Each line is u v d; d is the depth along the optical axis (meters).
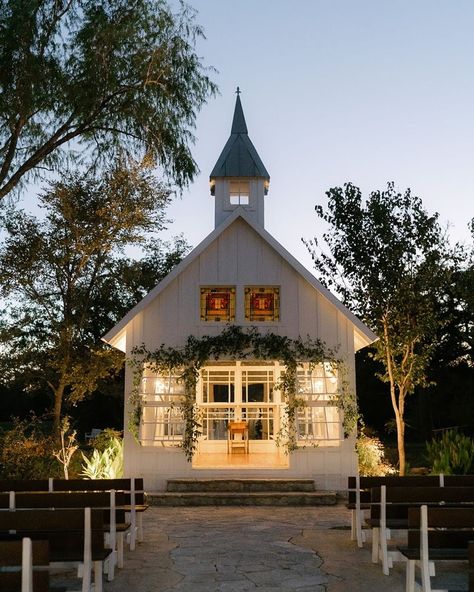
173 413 14.27
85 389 21.02
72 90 13.86
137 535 9.30
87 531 5.62
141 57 14.23
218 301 14.69
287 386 14.15
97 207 20.48
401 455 16.06
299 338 14.45
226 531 9.77
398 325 16.69
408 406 34.56
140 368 14.27
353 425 14.11
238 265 14.78
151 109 14.70
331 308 14.58
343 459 14.01
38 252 20.23
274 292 14.77
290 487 13.48
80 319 21.97
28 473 14.78
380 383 34.22
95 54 13.84
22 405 39.50
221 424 17.91
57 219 20.45
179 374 14.42
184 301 14.62
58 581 6.91
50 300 21.27
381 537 7.20
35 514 5.74
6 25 12.98
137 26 14.05
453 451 14.98
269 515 11.55
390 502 7.50
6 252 20.28
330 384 14.50
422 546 5.62
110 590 6.44
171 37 14.58
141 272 23.86
